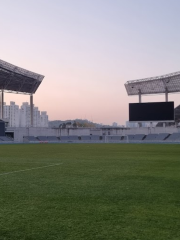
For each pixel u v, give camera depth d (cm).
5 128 7750
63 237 569
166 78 7169
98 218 684
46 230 608
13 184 1153
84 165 1856
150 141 6550
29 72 7644
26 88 8019
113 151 3375
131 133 7919
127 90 7962
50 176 1367
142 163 1981
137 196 916
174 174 1422
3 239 564
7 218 690
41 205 812
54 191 1008
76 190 1023
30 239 562
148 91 7725
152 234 580
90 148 4109
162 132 7475
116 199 877
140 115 6625
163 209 756
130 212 731
